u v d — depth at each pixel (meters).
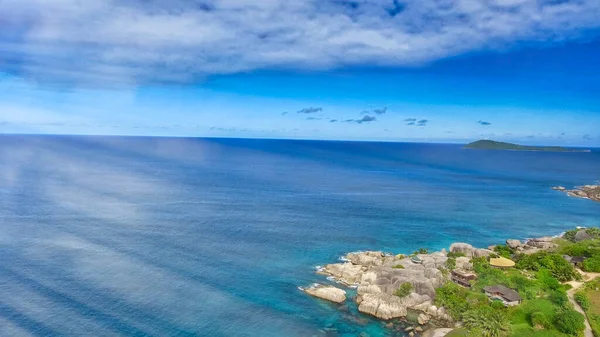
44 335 86.50
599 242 148.50
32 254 131.88
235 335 90.00
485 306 99.75
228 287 113.94
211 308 101.38
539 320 92.19
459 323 96.25
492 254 137.25
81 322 92.06
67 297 103.31
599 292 110.19
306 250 148.12
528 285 111.88
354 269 125.12
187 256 137.00
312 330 93.31
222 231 168.88
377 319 98.56
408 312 101.56
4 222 167.75
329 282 119.12
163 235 159.75
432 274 115.62
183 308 100.75
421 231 181.25
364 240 163.62
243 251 144.62
